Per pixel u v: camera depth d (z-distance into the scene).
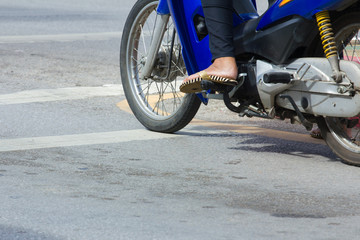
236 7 7.89
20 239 5.30
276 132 9.49
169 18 8.96
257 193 6.58
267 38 7.52
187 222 5.70
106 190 6.65
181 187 6.79
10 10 30.44
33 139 8.91
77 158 7.94
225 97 7.83
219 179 7.09
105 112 10.77
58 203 6.21
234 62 7.66
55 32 21.77
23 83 13.23
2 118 10.20
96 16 27.14
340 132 7.62
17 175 7.17
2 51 17.41
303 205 6.20
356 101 6.97
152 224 5.64
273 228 5.55
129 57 9.72
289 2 7.27
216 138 9.09
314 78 7.20
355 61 7.54
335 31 7.36
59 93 12.30
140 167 7.57
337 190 6.70
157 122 9.38
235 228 5.55
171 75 9.30
